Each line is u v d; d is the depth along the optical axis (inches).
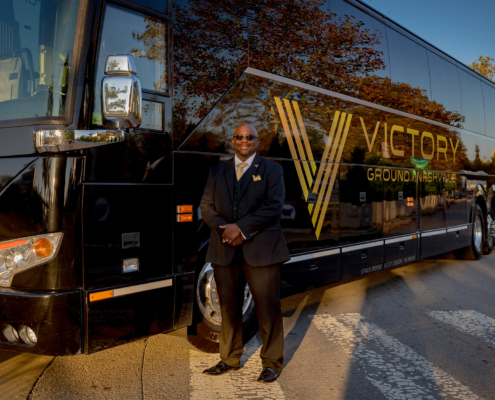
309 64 207.3
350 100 234.2
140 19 135.9
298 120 199.9
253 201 138.6
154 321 135.8
